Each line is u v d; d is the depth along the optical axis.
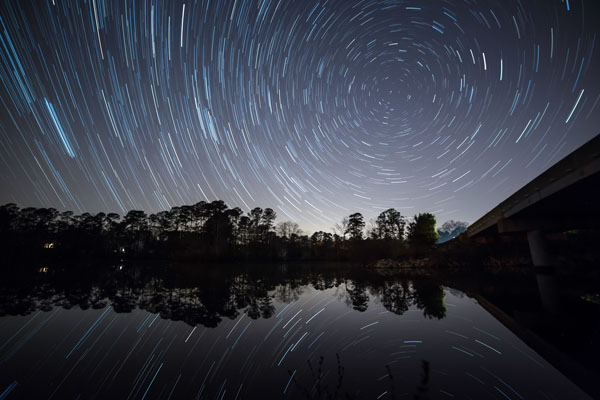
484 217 36.94
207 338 7.11
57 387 4.55
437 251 36.31
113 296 14.08
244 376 4.81
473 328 7.58
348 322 8.38
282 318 9.08
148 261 62.69
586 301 11.02
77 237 66.81
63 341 7.02
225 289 16.67
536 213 26.36
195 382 4.63
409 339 6.70
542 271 25.02
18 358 5.91
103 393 4.32
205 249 58.88
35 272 29.11
